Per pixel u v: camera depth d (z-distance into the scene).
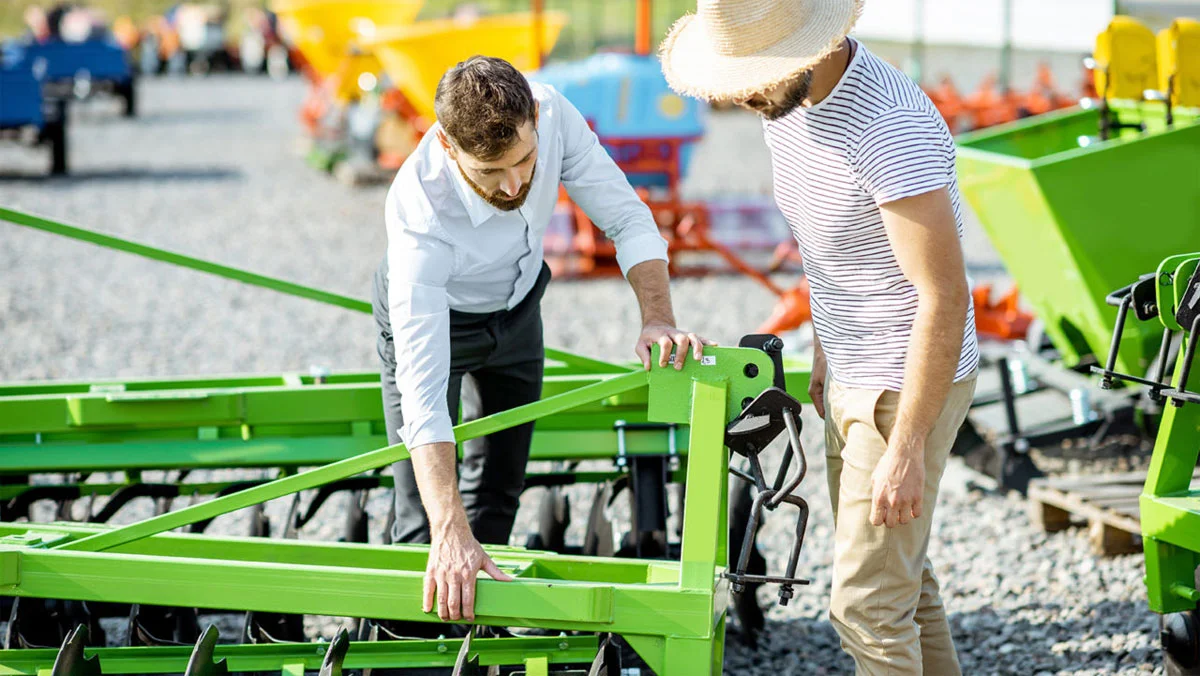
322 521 5.24
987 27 15.00
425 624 3.39
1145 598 4.36
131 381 4.20
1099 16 13.84
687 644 2.56
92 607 3.81
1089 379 5.73
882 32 15.98
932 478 2.83
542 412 2.73
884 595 2.85
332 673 2.65
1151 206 5.07
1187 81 5.51
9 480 4.14
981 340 7.27
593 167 3.04
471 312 3.17
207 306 9.42
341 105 15.95
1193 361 3.10
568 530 5.10
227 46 33.78
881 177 2.53
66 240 11.93
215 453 3.87
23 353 8.05
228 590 2.64
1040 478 5.21
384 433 3.96
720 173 15.88
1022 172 5.00
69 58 20.53
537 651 2.90
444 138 2.64
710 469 2.61
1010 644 4.09
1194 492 3.26
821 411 3.23
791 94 2.53
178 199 14.36
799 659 4.05
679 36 2.84
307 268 10.77
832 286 2.83
